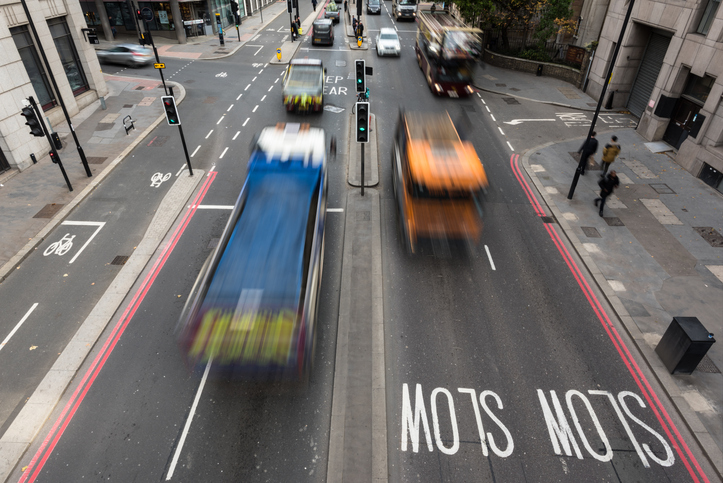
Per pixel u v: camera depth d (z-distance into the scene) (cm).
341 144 1850
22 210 1371
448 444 754
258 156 1212
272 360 776
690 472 724
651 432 782
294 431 772
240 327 759
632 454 746
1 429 772
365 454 735
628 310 1038
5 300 1048
